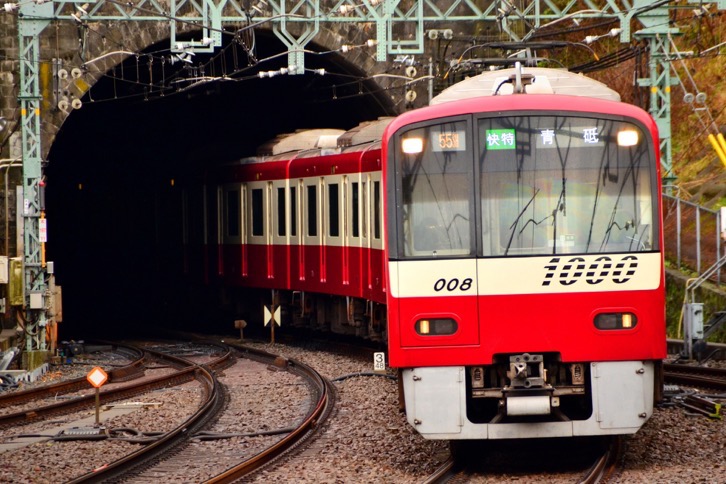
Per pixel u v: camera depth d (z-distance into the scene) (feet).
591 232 87.45
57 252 362.33
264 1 187.52
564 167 87.92
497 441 100.12
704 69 238.68
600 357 86.63
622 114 88.12
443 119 88.58
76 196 355.77
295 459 95.20
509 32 180.55
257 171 204.74
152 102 286.05
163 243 270.67
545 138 88.07
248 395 139.95
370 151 156.15
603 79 258.16
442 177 88.38
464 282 87.45
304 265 186.29
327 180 175.32
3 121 180.45
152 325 278.87
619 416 86.53
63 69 206.18
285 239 193.57
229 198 219.61
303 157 186.39
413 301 87.71
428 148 88.74
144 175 312.71
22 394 145.28
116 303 329.11
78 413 130.93
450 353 87.20
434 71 223.10
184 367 176.24
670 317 184.96
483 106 88.33
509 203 87.76
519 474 86.02
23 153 183.52
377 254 153.07
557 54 275.18
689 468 85.05
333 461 93.20
